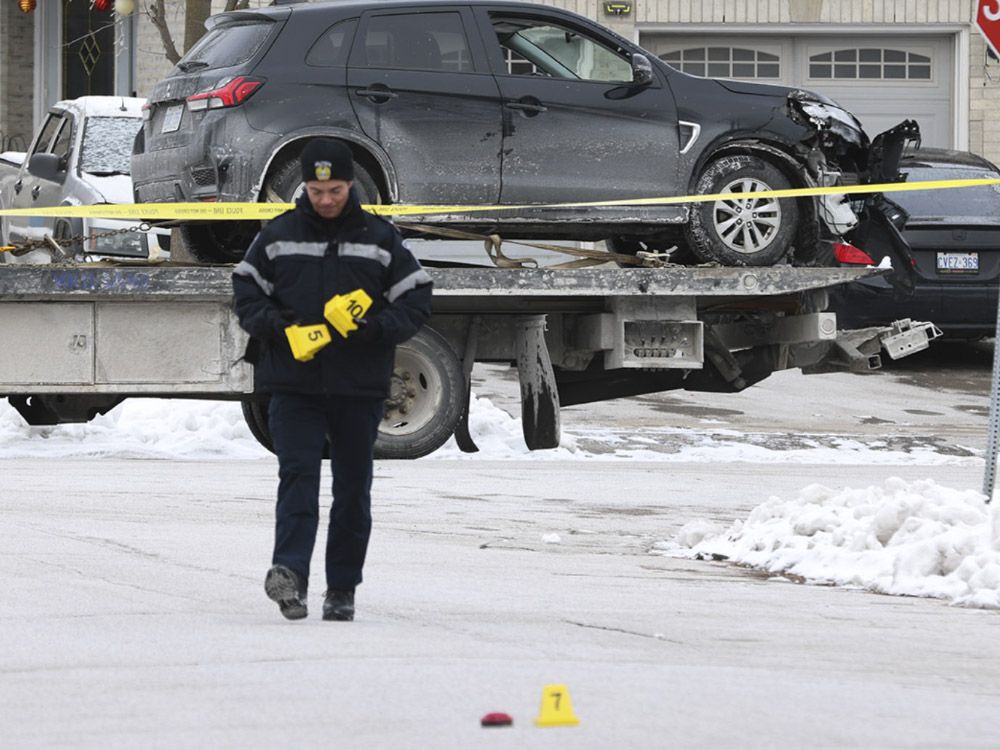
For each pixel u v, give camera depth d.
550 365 55.44
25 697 18.64
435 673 20.02
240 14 52.19
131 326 51.72
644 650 22.52
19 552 30.86
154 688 19.06
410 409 53.16
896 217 58.75
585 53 53.53
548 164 52.53
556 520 38.69
